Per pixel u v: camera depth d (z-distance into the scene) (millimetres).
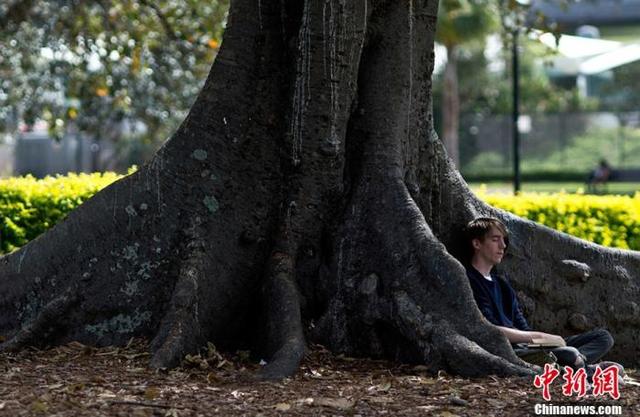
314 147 10234
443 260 9555
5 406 7594
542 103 60750
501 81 58906
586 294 11102
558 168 49500
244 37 10414
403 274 9703
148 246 10125
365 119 10422
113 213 10195
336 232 10227
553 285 11000
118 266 10102
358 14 10203
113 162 43219
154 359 9172
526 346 9391
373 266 9930
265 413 7617
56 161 44594
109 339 10016
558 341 9461
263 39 10414
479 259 10141
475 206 11016
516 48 24188
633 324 11188
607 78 68312
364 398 8148
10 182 15664
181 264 10047
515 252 10961
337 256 10141
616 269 11234
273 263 10102
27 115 25250
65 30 21906
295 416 7570
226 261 10109
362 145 10406
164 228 10148
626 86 61219
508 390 8422
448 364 9172
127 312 10047
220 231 10164
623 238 15555
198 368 9273
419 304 9516
